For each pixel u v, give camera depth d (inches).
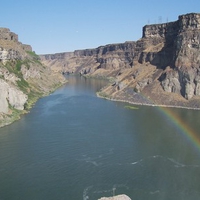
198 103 6318.9
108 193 2561.5
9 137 3964.1
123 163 3176.7
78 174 2906.0
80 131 4298.7
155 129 4463.6
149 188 2652.6
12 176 2851.9
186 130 4414.4
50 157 3304.6
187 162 3218.5
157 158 3319.4
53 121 4862.2
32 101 6673.2
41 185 2689.5
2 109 4845.0
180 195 2544.3
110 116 5344.5
